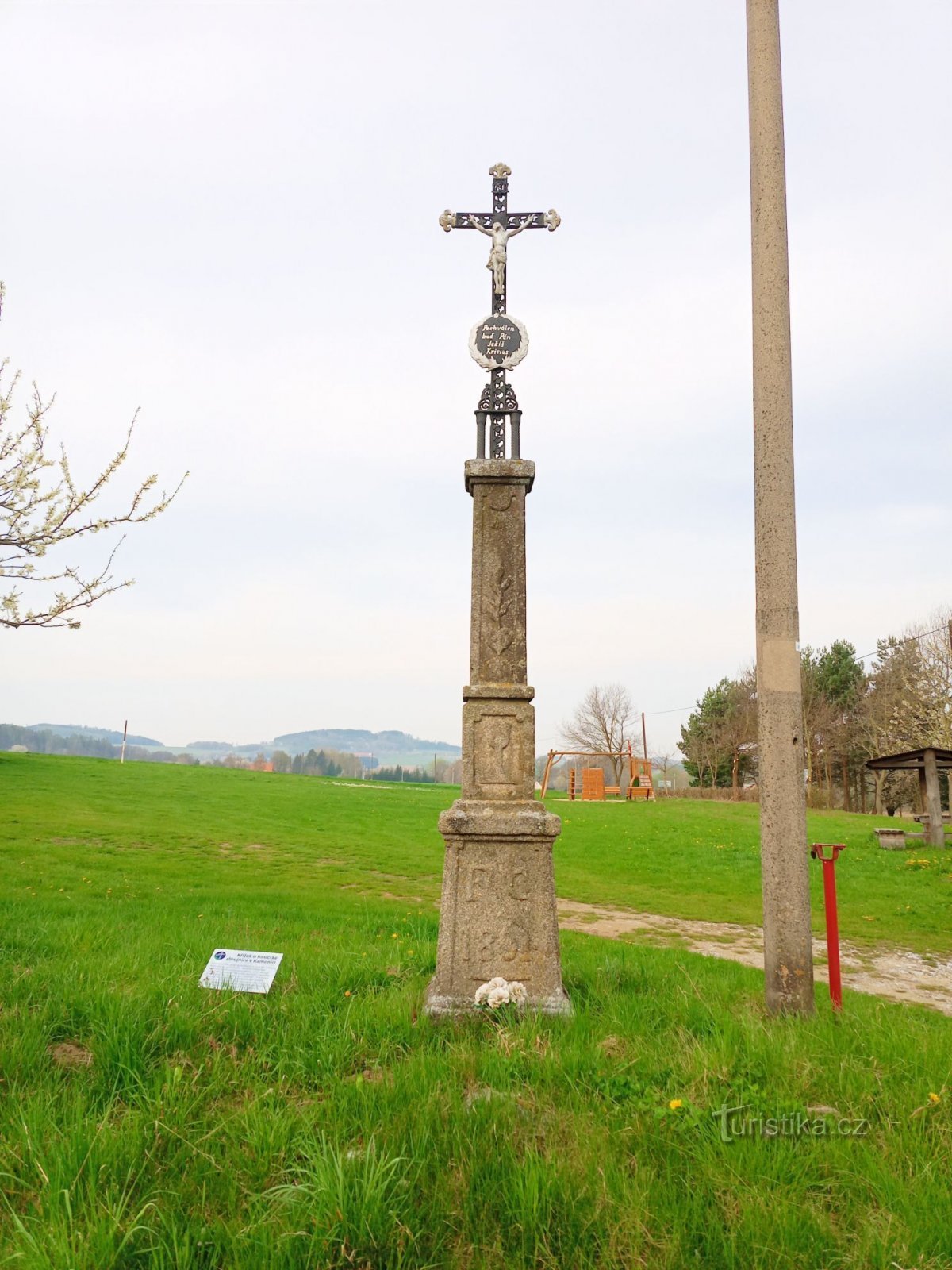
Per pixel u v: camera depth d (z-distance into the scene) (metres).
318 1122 3.58
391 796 36.19
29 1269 2.53
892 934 12.60
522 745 6.25
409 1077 4.02
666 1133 3.50
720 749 60.22
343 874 17.23
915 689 44.50
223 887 14.55
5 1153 3.21
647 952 9.12
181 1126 3.46
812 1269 2.70
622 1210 2.90
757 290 5.88
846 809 54.78
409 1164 3.07
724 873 19.28
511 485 6.62
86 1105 3.74
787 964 5.35
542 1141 3.48
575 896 15.87
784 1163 3.30
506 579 6.52
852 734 54.06
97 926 8.26
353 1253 2.64
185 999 4.95
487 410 6.74
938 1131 3.58
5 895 11.57
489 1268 2.67
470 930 5.86
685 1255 2.72
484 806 6.02
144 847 19.25
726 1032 4.77
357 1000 5.45
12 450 6.56
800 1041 4.62
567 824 27.97
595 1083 4.06
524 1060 4.37
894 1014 5.97
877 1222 2.93
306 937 8.41
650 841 23.97
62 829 20.72
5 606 6.47
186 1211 2.95
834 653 57.44
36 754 45.44
